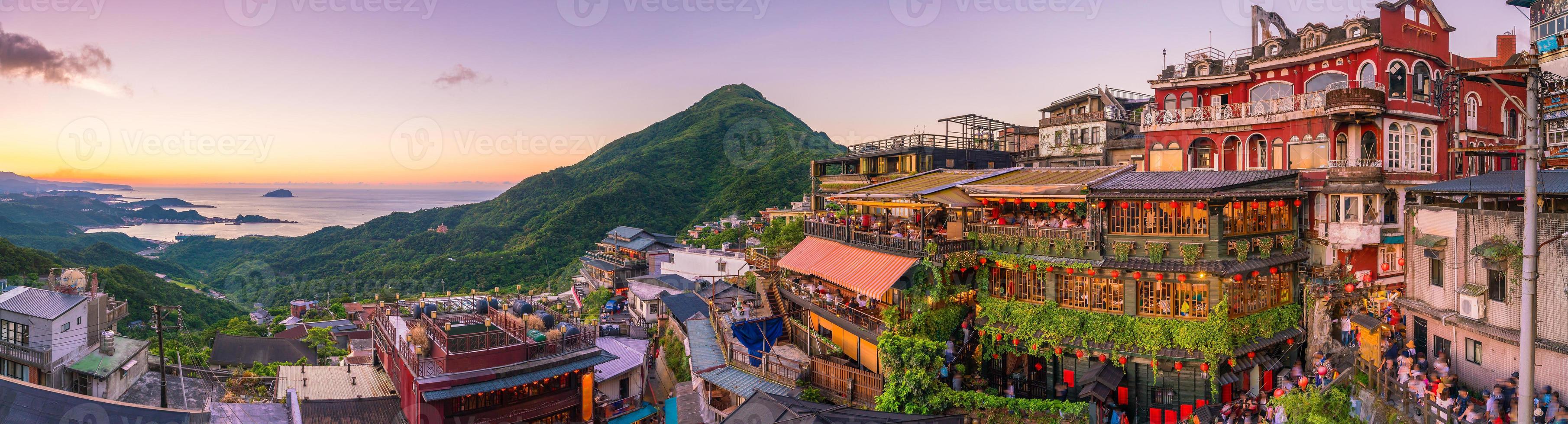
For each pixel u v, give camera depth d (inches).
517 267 4495.6
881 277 1106.1
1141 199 954.7
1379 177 1034.7
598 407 1453.0
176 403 1423.5
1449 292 863.7
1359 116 1073.5
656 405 1593.3
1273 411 847.1
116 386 1435.8
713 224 4330.7
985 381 1080.2
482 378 1232.8
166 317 2891.2
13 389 1034.1
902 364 1012.5
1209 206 914.7
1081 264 984.3
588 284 3705.7
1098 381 938.1
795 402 940.0
